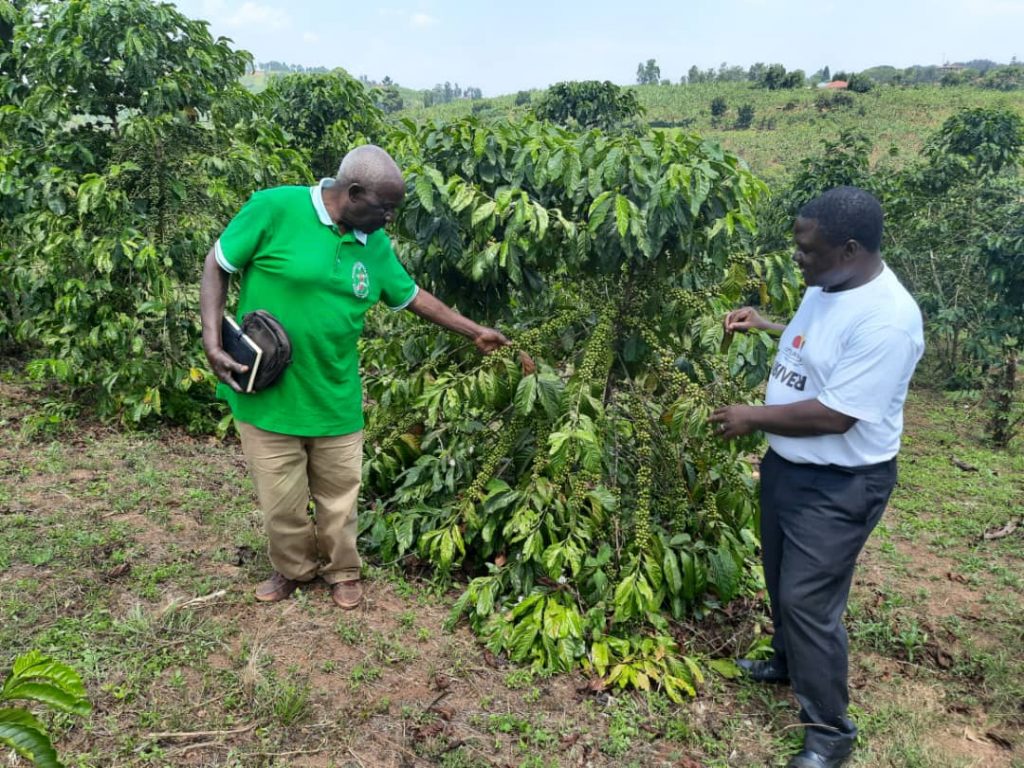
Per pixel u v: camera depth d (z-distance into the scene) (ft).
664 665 9.38
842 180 28.14
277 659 9.00
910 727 8.97
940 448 21.18
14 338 20.16
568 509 10.17
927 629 11.34
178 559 10.85
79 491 12.71
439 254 11.00
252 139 18.53
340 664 9.05
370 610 10.17
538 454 10.50
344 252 8.68
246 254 8.51
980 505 16.66
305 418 9.04
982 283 26.30
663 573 10.34
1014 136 27.81
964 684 10.08
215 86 17.29
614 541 10.74
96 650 8.66
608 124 44.21
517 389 10.16
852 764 8.36
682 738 8.47
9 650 8.51
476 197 10.11
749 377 9.93
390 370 12.75
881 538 14.70
